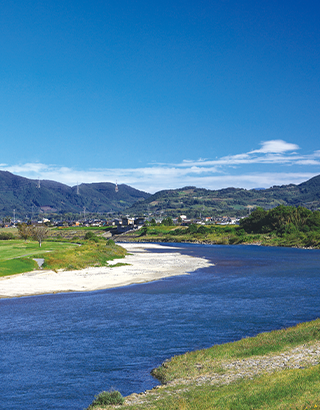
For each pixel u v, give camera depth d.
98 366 26.02
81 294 53.75
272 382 19.52
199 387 21.06
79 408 20.11
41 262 81.56
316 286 58.19
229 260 103.06
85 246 111.38
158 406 18.38
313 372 20.11
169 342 31.14
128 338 32.25
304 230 196.38
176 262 98.69
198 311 42.12
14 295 52.34
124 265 90.56
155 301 48.22
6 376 24.41
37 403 20.66
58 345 30.47
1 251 96.44
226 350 27.67
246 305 44.91
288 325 35.78
